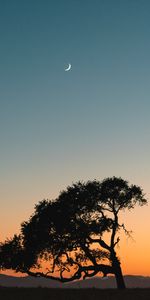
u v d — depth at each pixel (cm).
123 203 6209
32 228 6331
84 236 6059
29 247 6338
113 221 6100
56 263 6200
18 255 6369
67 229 6150
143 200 6266
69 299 3553
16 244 6469
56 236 6228
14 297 3653
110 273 6028
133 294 4000
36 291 4166
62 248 6138
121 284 5975
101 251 6091
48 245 6216
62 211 6225
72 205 6259
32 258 6353
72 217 6212
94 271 6088
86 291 4284
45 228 6269
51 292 4072
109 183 6238
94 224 6050
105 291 4362
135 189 6250
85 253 6066
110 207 6222
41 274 6309
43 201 6462
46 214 6266
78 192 6331
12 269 6438
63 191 6456
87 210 6238
